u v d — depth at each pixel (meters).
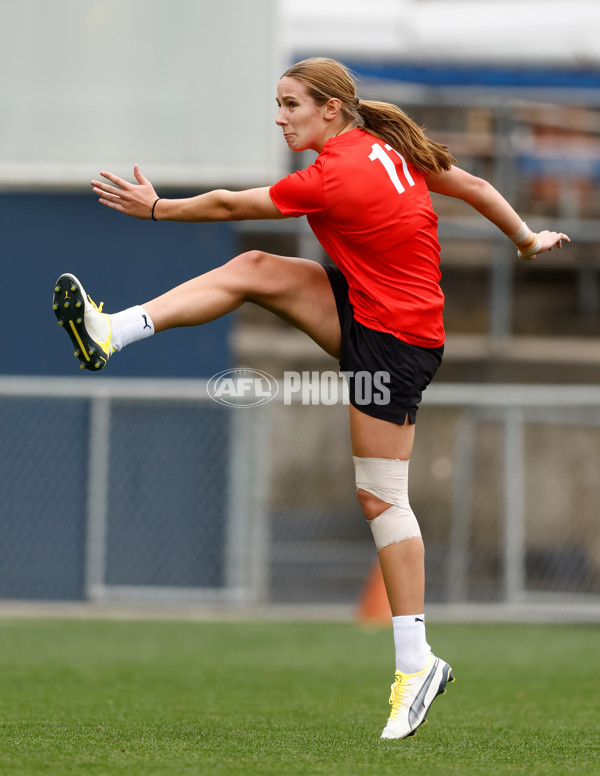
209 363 33.06
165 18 33.06
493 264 45.22
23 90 33.25
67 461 31.61
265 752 10.45
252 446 30.09
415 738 11.70
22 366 33.03
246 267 11.43
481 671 20.28
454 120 43.66
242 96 32.94
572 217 44.66
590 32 39.72
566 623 29.78
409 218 11.06
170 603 30.72
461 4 40.50
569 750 10.93
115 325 11.02
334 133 11.44
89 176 33.16
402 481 11.43
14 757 9.95
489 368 46.03
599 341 47.00
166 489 31.53
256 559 30.06
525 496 39.22
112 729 12.27
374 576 29.77
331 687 17.78
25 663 20.22
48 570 31.25
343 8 39.75
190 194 33.16
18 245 33.22
